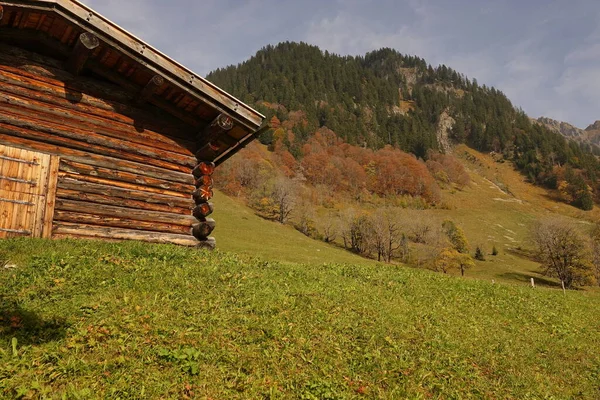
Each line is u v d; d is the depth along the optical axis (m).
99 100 15.36
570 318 17.55
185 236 16.34
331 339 9.34
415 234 117.81
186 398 6.36
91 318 8.27
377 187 196.12
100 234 14.51
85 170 14.68
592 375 10.77
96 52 14.41
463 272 96.50
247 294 11.18
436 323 12.44
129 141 15.84
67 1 12.95
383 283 17.64
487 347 11.20
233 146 18.70
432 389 8.11
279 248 63.41
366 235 107.31
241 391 6.83
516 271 99.19
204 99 15.85
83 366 6.64
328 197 169.88
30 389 5.95
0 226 12.94
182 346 7.79
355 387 7.55
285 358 8.08
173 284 10.84
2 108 13.48
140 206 15.66
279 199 120.25
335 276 17.16
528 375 9.80
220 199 99.38
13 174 13.29
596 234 98.94
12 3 12.21
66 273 10.38
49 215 13.76
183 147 17.16
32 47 14.32
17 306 8.31
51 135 14.25
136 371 6.76
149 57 14.54
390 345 9.70
